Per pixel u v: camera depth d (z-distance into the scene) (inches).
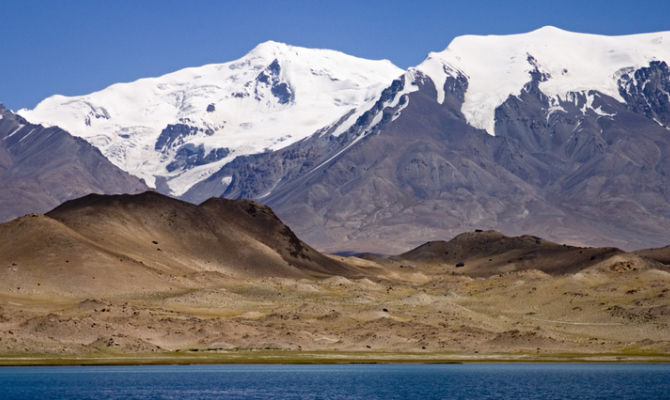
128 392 7677.2
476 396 7445.9
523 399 7249.0
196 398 7396.7
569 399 7229.3
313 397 7470.5
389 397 7436.0
